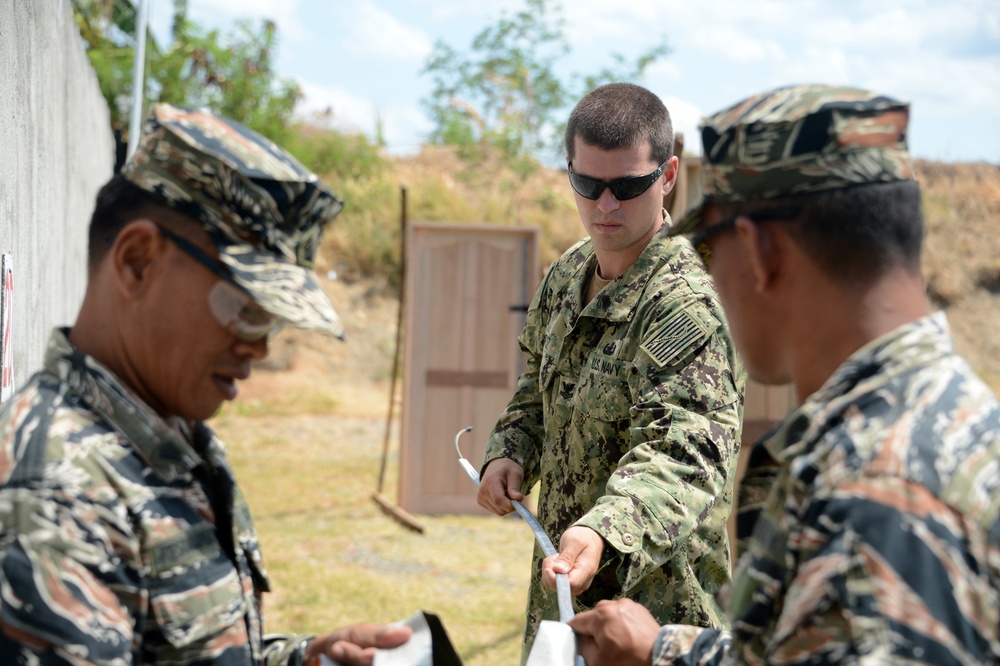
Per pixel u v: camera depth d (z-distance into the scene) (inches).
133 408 49.0
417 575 220.4
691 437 84.2
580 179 92.0
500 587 213.8
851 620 40.5
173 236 49.1
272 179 49.6
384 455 290.7
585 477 93.4
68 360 49.1
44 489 44.5
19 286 111.6
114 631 44.3
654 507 80.9
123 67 528.4
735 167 50.3
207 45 626.8
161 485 49.3
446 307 269.9
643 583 88.7
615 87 94.9
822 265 48.1
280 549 236.4
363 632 55.8
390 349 542.6
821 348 48.9
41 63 133.6
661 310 88.7
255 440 382.0
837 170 47.4
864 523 41.5
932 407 43.7
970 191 750.5
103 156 285.0
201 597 48.9
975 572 40.7
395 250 601.9
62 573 43.5
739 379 89.0
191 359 50.4
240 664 50.4
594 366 92.7
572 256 101.9
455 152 799.1
